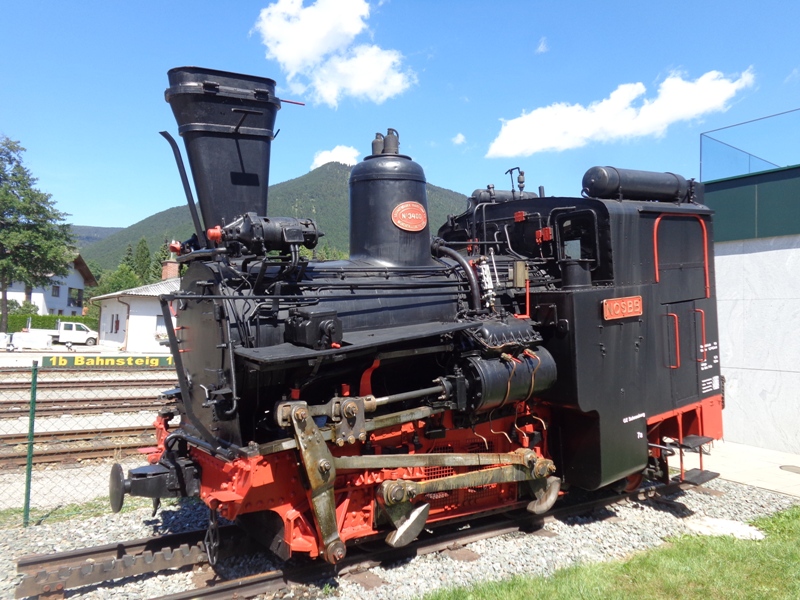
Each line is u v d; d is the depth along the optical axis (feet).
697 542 18.04
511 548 17.51
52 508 20.72
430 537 17.74
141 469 15.62
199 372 15.51
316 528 14.80
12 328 133.08
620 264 19.77
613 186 20.59
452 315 18.35
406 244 18.98
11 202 115.55
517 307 19.77
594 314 18.71
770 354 30.94
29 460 19.38
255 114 17.49
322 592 14.46
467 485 16.53
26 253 118.52
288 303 15.35
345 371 15.64
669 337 21.58
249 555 16.43
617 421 19.24
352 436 14.51
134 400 39.06
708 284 23.86
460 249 24.52
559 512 20.12
